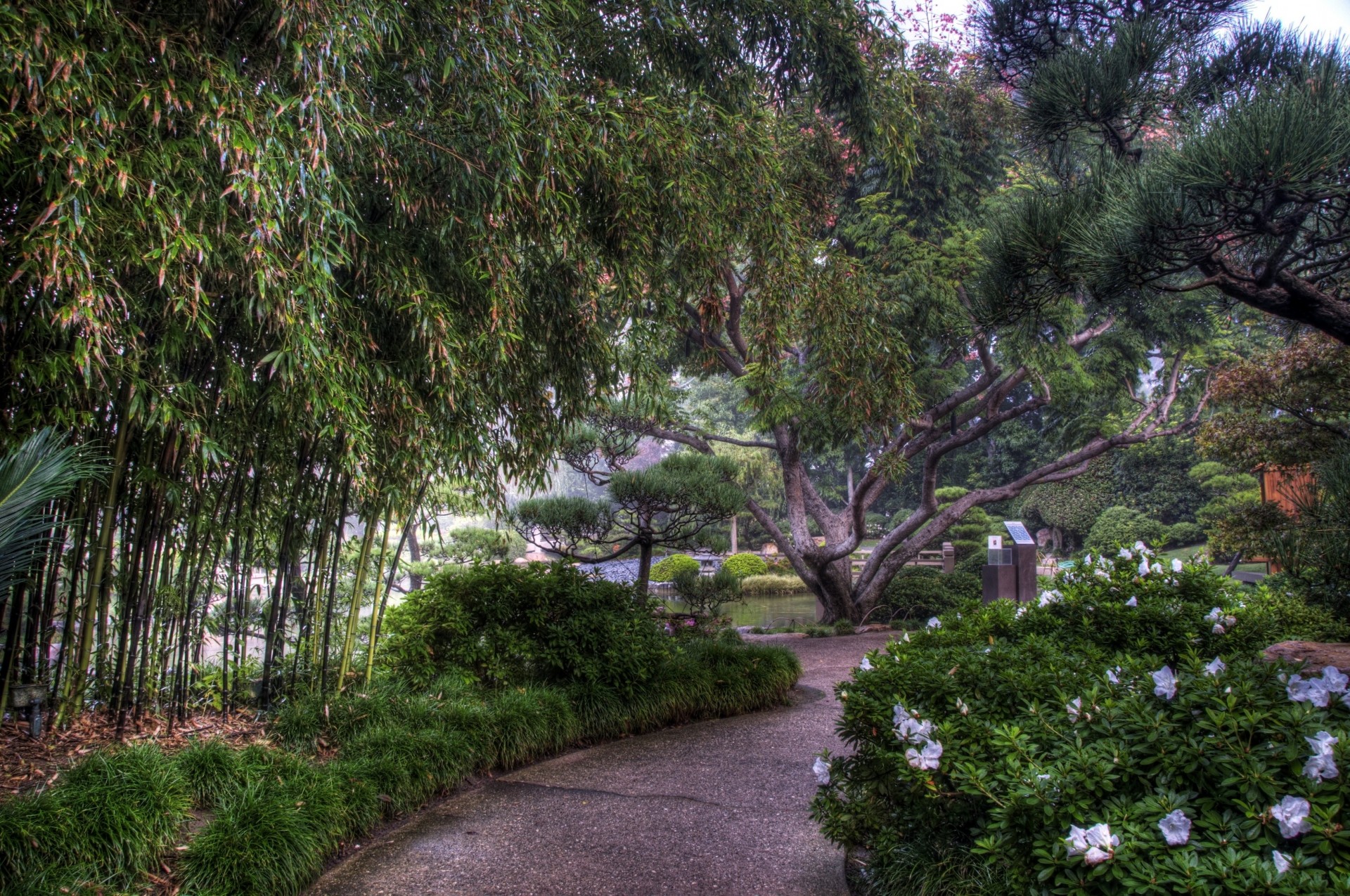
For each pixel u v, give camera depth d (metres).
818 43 5.36
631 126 3.97
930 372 9.60
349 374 3.18
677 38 4.98
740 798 3.68
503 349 3.58
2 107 2.28
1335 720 2.01
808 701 5.94
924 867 2.43
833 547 10.53
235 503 3.83
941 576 12.59
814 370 7.24
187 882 2.46
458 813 3.49
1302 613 5.02
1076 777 1.94
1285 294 2.96
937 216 9.95
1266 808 1.70
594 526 7.93
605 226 4.25
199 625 3.86
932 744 2.24
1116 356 10.08
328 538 4.08
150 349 2.94
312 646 4.12
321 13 2.68
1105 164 3.19
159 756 2.90
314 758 3.55
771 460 21.08
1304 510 6.02
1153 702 2.17
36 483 2.38
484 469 4.17
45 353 2.56
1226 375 7.66
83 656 3.35
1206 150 2.55
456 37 3.16
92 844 2.38
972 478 23.11
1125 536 18.23
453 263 3.78
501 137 3.29
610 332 5.11
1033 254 3.20
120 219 2.48
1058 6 3.59
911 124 5.68
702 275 4.98
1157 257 2.82
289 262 2.89
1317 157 2.38
